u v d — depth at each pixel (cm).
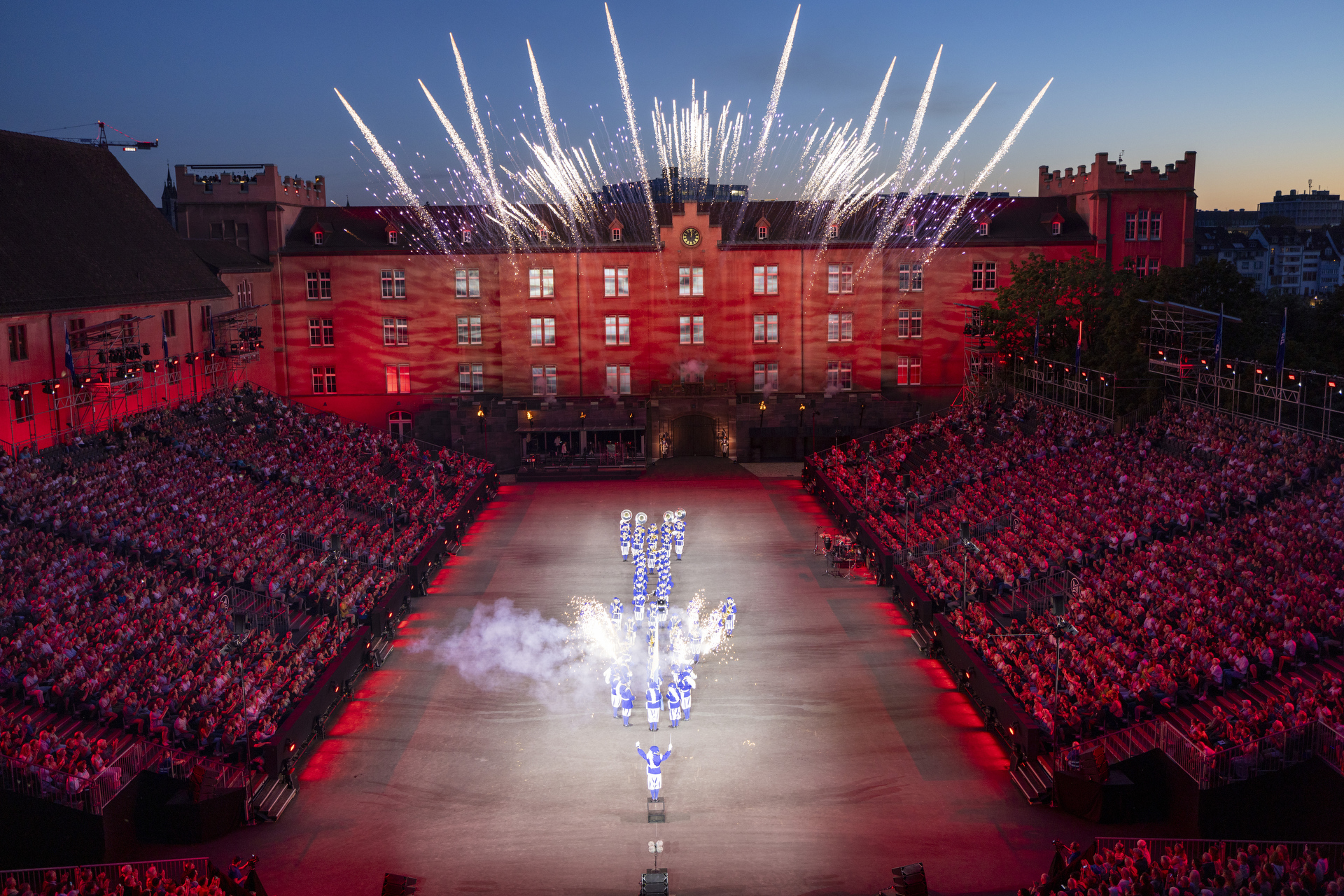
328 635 4181
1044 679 3569
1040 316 7462
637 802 3247
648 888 2591
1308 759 2755
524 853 2956
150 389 6372
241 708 3488
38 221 5738
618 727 3784
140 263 6481
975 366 8375
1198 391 5806
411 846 3005
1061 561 4616
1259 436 5053
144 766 3086
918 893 2533
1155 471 5234
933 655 4381
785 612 4991
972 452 6644
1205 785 2861
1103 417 6222
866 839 3002
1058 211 8875
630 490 7681
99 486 4938
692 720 3831
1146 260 8738
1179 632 3600
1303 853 2430
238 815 3128
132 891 2480
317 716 3719
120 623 3784
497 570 5728
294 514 5553
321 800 3291
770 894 2725
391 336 8662
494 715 3900
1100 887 2383
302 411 7700
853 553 5741
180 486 5331
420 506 6206
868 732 3725
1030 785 3284
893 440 7556
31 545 4188
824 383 8700
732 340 8625
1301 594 3578
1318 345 6172
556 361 8631
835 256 8556
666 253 8512
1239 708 3158
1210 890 2280
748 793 3294
